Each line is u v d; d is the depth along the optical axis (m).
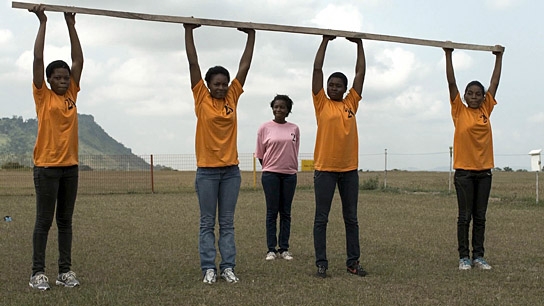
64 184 5.85
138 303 5.18
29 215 12.12
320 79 6.45
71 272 5.94
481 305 5.19
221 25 6.19
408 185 22.14
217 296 5.45
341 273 6.56
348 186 6.50
